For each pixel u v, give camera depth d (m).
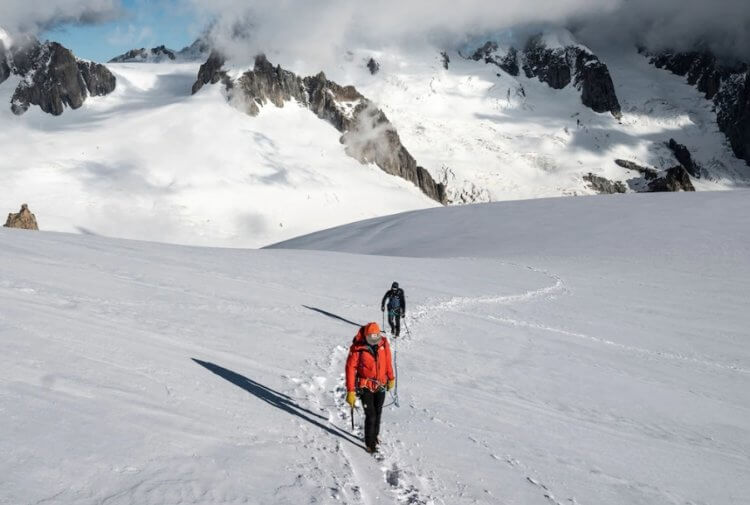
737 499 8.91
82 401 6.81
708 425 12.80
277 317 16.92
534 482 8.04
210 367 10.08
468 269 37.59
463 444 9.06
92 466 5.36
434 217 75.75
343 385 10.95
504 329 20.58
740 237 45.38
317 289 24.59
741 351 21.02
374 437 8.01
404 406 10.76
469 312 23.33
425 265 38.53
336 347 14.11
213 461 6.11
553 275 36.62
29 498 4.59
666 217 54.50
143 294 16.77
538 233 56.62
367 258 41.28
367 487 6.71
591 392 14.01
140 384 8.02
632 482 8.83
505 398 12.39
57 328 10.12
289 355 12.55
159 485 5.31
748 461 10.82
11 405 6.20
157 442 6.21
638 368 17.27
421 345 16.86
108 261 23.11
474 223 67.31
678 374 17.16
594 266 40.06
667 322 24.94
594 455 9.76
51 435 5.73
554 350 18.17
